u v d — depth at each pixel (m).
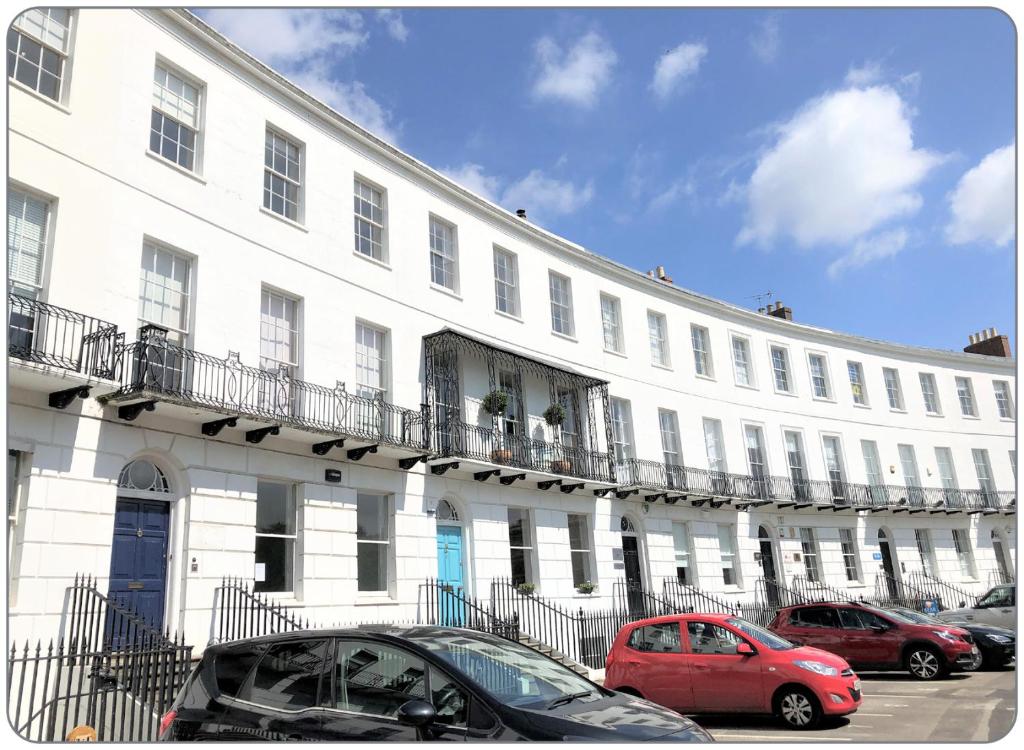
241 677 5.68
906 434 30.67
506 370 18.83
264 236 13.84
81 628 9.62
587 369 21.11
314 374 14.13
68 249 10.68
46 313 9.98
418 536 15.19
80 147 11.13
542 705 4.96
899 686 13.27
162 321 12.05
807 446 27.56
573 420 20.39
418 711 4.67
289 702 5.33
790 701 9.65
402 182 17.27
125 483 10.94
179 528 11.34
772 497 24.92
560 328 21.14
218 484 11.93
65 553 9.83
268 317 13.83
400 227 16.89
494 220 19.58
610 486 19.50
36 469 9.74
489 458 16.62
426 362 16.59
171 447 11.41
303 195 14.92
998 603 18.59
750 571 24.09
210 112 13.44
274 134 14.84
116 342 10.38
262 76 14.45
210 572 11.51
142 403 10.69
